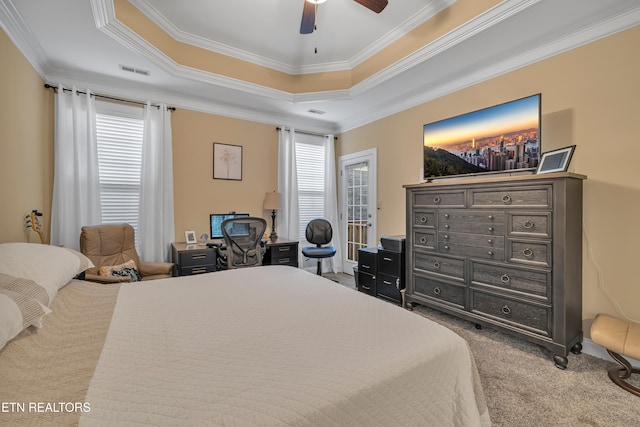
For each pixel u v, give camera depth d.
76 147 3.15
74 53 2.79
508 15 2.22
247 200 4.44
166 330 1.20
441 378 1.05
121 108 3.47
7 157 2.24
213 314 1.38
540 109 2.42
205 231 4.07
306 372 0.90
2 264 1.25
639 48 2.09
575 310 2.21
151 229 3.54
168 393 0.78
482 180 2.52
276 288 1.80
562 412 1.66
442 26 2.71
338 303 1.54
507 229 2.37
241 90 3.68
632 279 2.14
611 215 2.22
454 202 2.76
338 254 5.16
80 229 3.15
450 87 3.35
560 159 2.23
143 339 1.11
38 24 2.35
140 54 2.79
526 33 2.44
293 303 1.53
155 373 0.88
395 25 3.00
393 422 0.90
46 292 1.24
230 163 4.28
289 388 0.82
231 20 2.94
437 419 1.01
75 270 1.65
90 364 0.93
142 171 3.51
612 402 1.74
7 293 1.05
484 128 2.82
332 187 5.12
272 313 1.39
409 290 3.20
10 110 2.28
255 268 2.37
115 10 2.41
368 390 0.86
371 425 0.84
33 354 0.96
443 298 2.87
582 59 2.36
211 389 0.80
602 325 1.97
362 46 3.42
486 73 3.00
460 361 1.13
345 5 2.69
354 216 4.95
